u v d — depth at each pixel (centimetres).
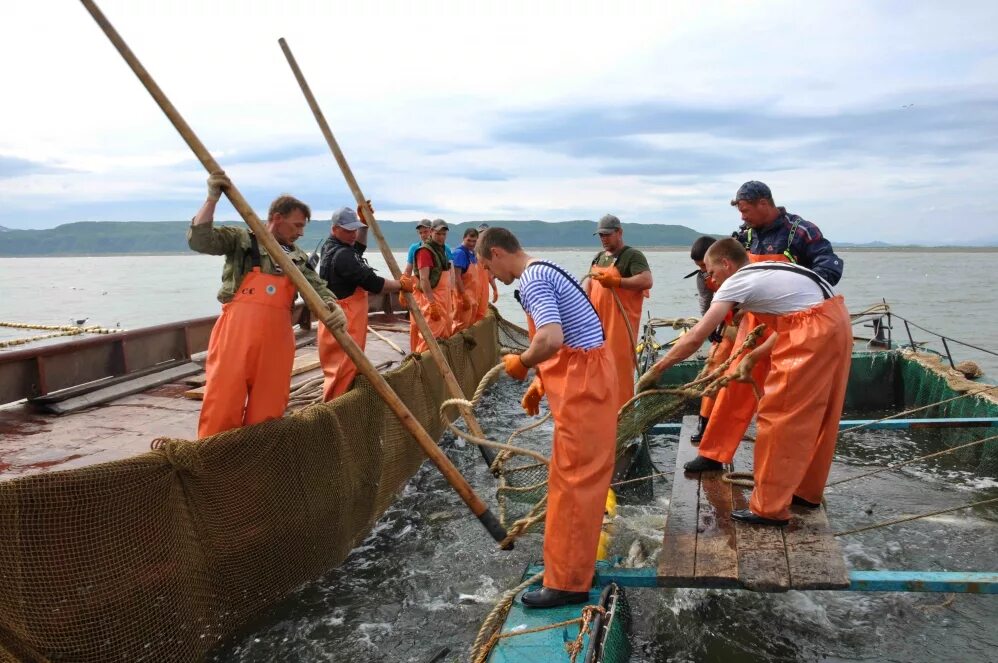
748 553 377
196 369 811
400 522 572
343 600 452
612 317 641
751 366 426
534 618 342
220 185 395
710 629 406
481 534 543
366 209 599
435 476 672
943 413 766
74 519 307
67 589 305
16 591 290
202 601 371
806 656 382
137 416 622
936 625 407
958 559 479
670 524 420
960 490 620
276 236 458
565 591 350
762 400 405
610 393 347
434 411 740
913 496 606
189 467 361
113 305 3888
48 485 298
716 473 498
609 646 318
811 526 406
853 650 386
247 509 402
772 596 439
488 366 1071
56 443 535
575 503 344
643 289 632
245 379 438
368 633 414
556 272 343
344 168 597
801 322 386
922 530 527
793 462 399
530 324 368
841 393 404
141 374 752
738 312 484
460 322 972
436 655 389
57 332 2156
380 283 587
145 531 336
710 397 508
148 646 337
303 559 453
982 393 704
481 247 356
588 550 348
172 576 350
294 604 445
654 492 621
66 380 663
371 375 405
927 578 347
